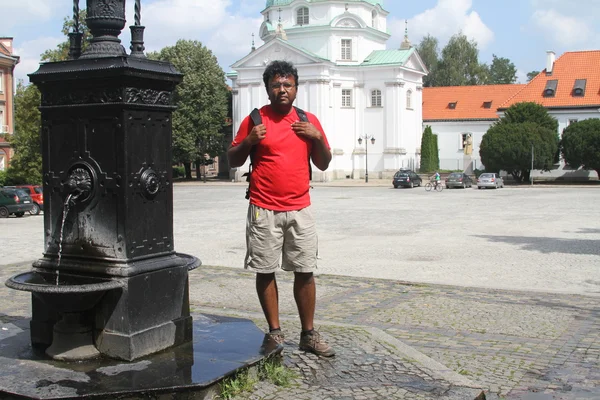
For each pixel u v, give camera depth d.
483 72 95.75
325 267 12.98
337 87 65.44
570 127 56.12
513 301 8.94
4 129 55.56
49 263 5.26
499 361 6.16
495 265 13.14
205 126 66.69
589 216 25.39
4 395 4.33
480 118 70.19
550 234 19.14
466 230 20.55
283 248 5.46
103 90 4.94
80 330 5.04
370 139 65.94
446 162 71.94
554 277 11.59
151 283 5.09
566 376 5.76
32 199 31.14
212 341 5.50
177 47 67.00
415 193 45.47
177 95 66.12
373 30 67.75
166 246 5.33
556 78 64.81
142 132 5.05
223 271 11.77
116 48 5.19
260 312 8.14
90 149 5.04
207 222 24.08
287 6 68.62
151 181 5.08
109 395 4.27
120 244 4.95
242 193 46.84
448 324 7.60
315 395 4.69
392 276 11.82
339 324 6.93
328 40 66.44
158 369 4.74
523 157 55.47
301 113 5.46
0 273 11.75
